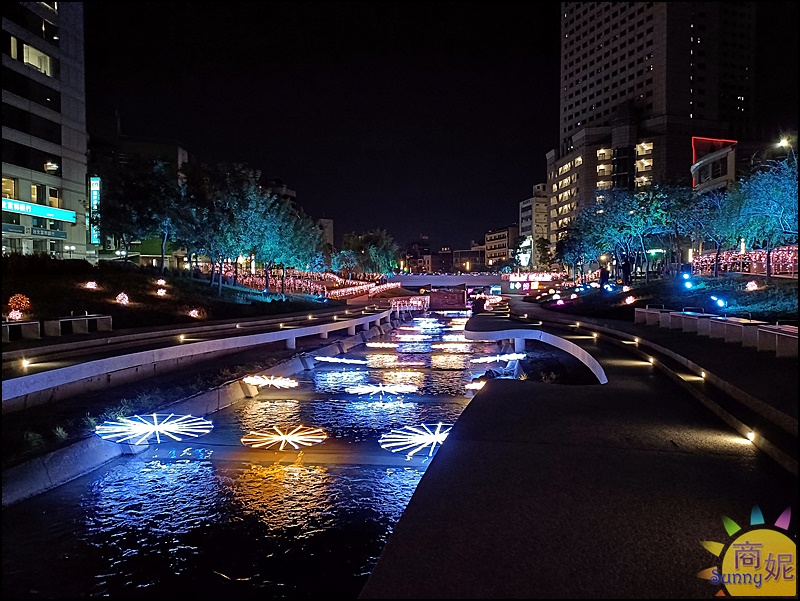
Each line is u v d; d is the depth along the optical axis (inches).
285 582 305.9
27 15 2263.8
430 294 3181.6
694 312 1089.4
